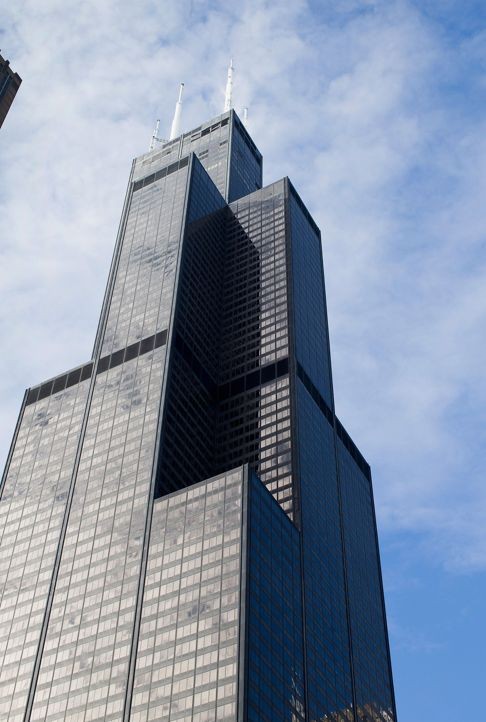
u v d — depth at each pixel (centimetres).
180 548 15712
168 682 13762
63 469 19225
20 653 15962
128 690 14075
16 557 17925
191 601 14700
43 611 16438
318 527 18625
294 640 15225
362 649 18362
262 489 16500
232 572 14688
